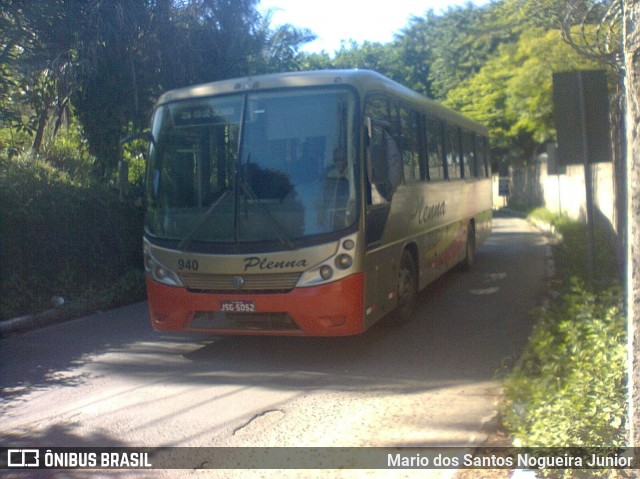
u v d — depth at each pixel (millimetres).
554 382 5699
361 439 5547
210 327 7555
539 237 21703
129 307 11453
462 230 13258
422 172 10062
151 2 13422
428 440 5484
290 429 5801
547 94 23562
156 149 7984
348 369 7508
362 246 7238
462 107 29875
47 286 10938
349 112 7336
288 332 7277
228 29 15078
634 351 3900
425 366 7551
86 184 12219
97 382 7246
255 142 7445
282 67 17375
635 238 3869
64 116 15695
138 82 13648
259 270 7207
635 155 3855
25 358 8258
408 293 9352
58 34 12445
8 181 10375
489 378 7039
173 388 6980
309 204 7203
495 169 44188
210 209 7434
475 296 11633
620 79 11117
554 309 8461
